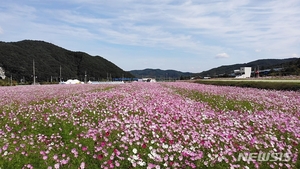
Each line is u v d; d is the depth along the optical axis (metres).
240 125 7.54
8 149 5.59
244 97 16.19
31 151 5.64
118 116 8.82
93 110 10.59
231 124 7.65
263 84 25.08
